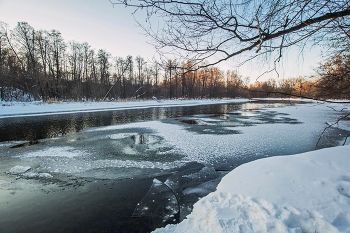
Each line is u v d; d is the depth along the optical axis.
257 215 2.54
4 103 23.39
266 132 11.41
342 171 3.18
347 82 3.46
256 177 3.33
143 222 3.63
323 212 2.37
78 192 4.71
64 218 3.74
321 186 2.83
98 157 7.06
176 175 5.64
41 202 4.28
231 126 13.41
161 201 4.32
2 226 3.53
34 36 33.78
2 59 31.48
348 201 2.50
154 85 46.91
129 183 5.17
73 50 40.62
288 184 2.97
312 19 2.00
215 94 50.12
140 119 16.44
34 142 9.02
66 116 17.50
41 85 31.89
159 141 9.26
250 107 31.66
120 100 32.81
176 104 34.75
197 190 4.81
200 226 2.67
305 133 11.16
